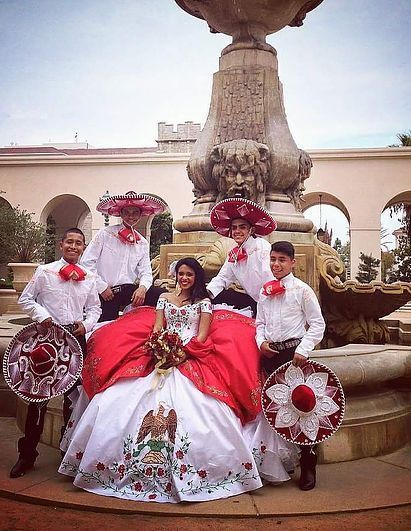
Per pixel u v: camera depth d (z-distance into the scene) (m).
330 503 3.52
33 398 3.85
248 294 4.90
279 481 3.81
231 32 7.34
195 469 3.58
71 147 42.06
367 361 4.52
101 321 5.12
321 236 14.80
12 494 3.65
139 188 28.20
